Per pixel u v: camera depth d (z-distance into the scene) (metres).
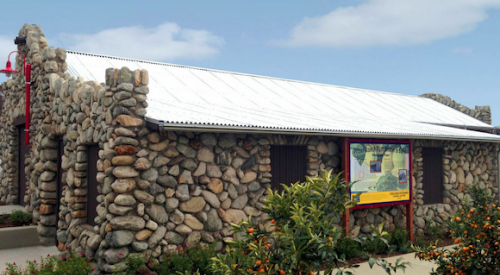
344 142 10.46
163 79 13.70
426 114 17.58
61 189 10.73
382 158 11.08
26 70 12.22
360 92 19.28
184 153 8.31
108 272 7.38
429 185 13.00
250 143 9.27
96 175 8.91
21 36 13.22
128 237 7.61
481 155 14.28
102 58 14.50
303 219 5.02
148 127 7.88
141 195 7.71
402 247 10.86
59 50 11.16
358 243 5.36
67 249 9.40
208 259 7.64
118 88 7.69
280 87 16.52
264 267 5.14
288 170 10.09
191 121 7.90
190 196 8.40
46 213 10.68
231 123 8.47
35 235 10.64
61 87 10.33
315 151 10.34
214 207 8.70
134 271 7.34
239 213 9.01
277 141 9.70
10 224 11.06
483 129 17.69
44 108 11.29
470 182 13.85
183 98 12.05
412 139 12.38
